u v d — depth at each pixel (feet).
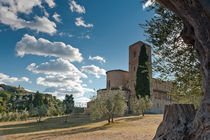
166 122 16.61
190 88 31.48
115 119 132.05
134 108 150.20
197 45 15.40
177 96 34.45
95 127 96.99
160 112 196.65
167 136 15.69
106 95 120.16
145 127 84.84
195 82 29.89
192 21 14.38
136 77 195.42
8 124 168.66
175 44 28.71
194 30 14.85
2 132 93.15
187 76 28.94
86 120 153.28
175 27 28.17
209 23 12.99
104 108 112.57
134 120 117.29
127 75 228.22
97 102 114.52
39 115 183.21
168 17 28.32
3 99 463.01
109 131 74.90
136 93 187.73
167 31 28.76
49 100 449.06
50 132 88.94
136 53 210.59
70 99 327.67
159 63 31.01
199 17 13.56
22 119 224.94
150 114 166.40
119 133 67.26
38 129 113.09
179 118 15.78
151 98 187.42
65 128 109.40
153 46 31.14
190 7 13.78
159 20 29.48
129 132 68.44
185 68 28.55
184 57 28.71
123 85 218.79
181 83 31.04
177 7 14.71
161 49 29.60
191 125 14.28
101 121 132.16
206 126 11.88
